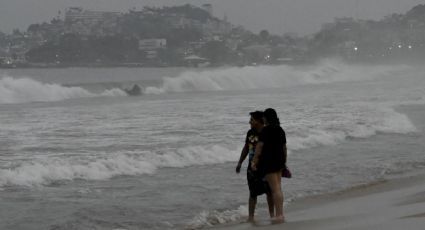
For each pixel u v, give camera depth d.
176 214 15.84
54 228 14.20
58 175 19.84
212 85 83.12
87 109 45.44
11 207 15.88
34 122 35.34
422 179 20.80
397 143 30.08
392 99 59.03
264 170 14.85
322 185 19.86
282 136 14.99
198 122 35.94
